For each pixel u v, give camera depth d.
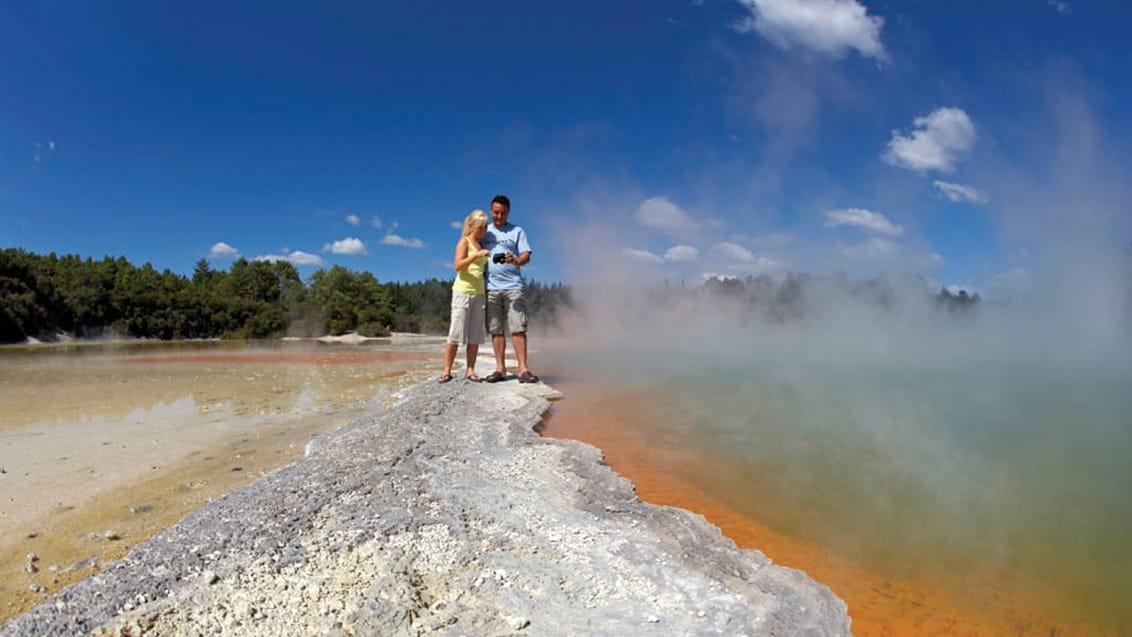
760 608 1.76
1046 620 1.81
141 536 2.36
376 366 8.40
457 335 5.44
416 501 2.34
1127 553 2.18
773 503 2.67
